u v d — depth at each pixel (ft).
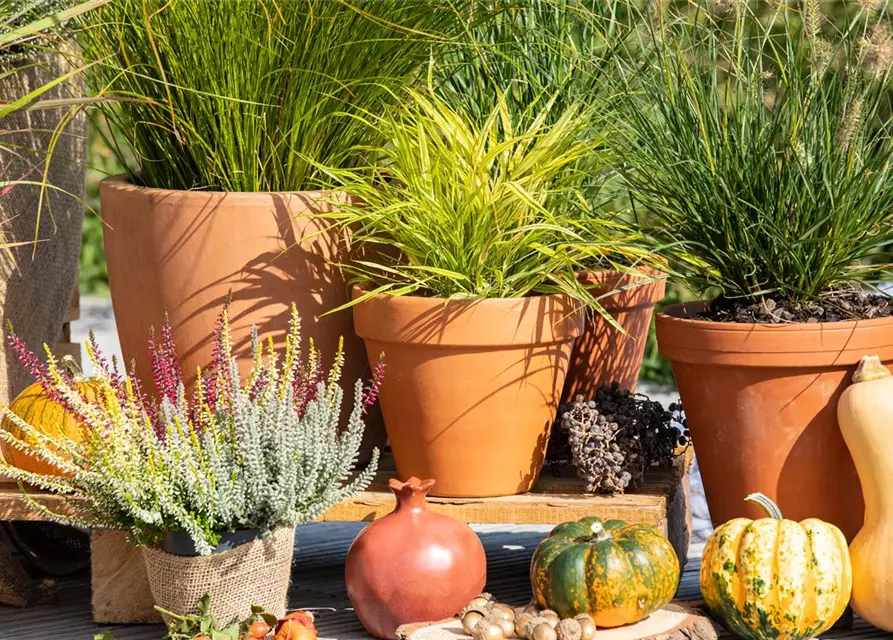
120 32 7.41
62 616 7.57
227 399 6.93
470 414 7.09
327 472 6.85
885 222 7.23
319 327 7.70
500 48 8.26
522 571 8.37
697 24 7.75
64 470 6.69
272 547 6.78
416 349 7.03
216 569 6.59
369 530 6.93
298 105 7.54
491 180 7.47
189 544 6.59
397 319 6.99
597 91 8.20
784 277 7.28
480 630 6.32
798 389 6.97
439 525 6.86
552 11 8.45
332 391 7.07
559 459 7.84
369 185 7.49
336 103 7.70
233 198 7.39
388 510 7.34
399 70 7.88
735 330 6.91
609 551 6.50
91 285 21.43
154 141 7.99
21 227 8.61
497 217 7.06
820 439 7.04
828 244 7.02
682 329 7.12
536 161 7.21
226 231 7.42
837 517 7.18
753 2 7.98
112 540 7.32
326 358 7.77
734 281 7.39
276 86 7.57
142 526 6.64
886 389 6.74
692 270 7.56
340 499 6.89
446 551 6.75
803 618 6.48
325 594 7.91
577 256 7.20
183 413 6.59
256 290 7.50
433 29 7.73
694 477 11.10
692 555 8.85
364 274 7.66
